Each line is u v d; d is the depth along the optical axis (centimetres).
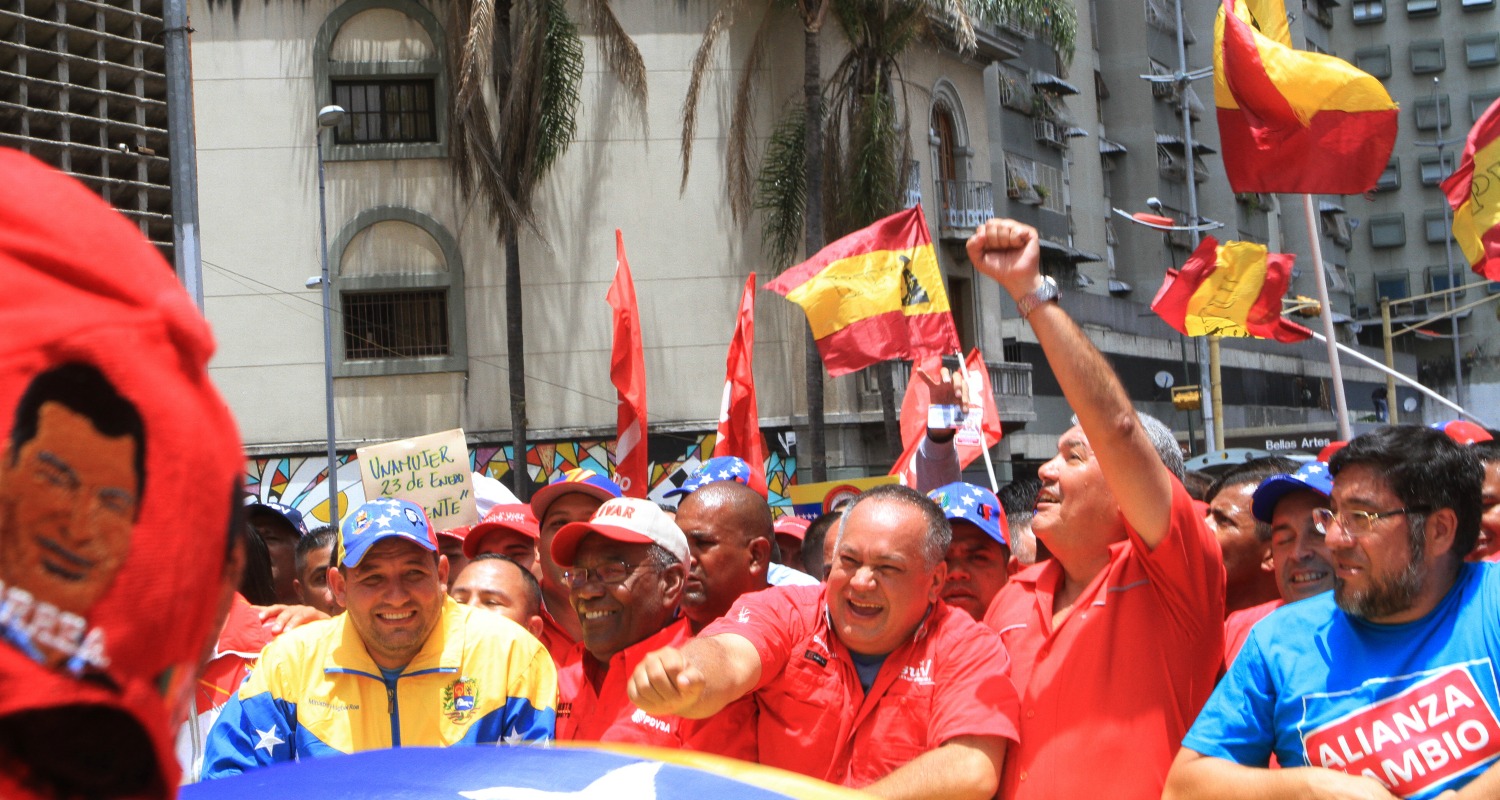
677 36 2470
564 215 2430
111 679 73
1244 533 492
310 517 2319
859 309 826
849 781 346
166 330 76
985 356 2753
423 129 2416
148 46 1606
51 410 71
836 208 2323
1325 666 323
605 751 170
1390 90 5944
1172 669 350
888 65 2364
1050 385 3186
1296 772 310
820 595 371
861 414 2456
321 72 2361
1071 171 3738
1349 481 316
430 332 2397
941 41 2714
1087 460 371
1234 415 3959
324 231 2150
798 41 2467
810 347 2283
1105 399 336
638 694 306
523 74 2197
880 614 343
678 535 422
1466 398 5709
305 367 2339
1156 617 352
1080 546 369
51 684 71
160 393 75
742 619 351
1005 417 2731
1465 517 315
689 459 2417
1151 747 343
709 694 319
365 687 423
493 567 536
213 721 460
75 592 72
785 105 2455
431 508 865
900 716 344
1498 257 736
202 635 79
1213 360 2950
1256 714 330
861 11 2295
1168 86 4072
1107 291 3822
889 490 356
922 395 809
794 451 2431
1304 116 723
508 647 440
